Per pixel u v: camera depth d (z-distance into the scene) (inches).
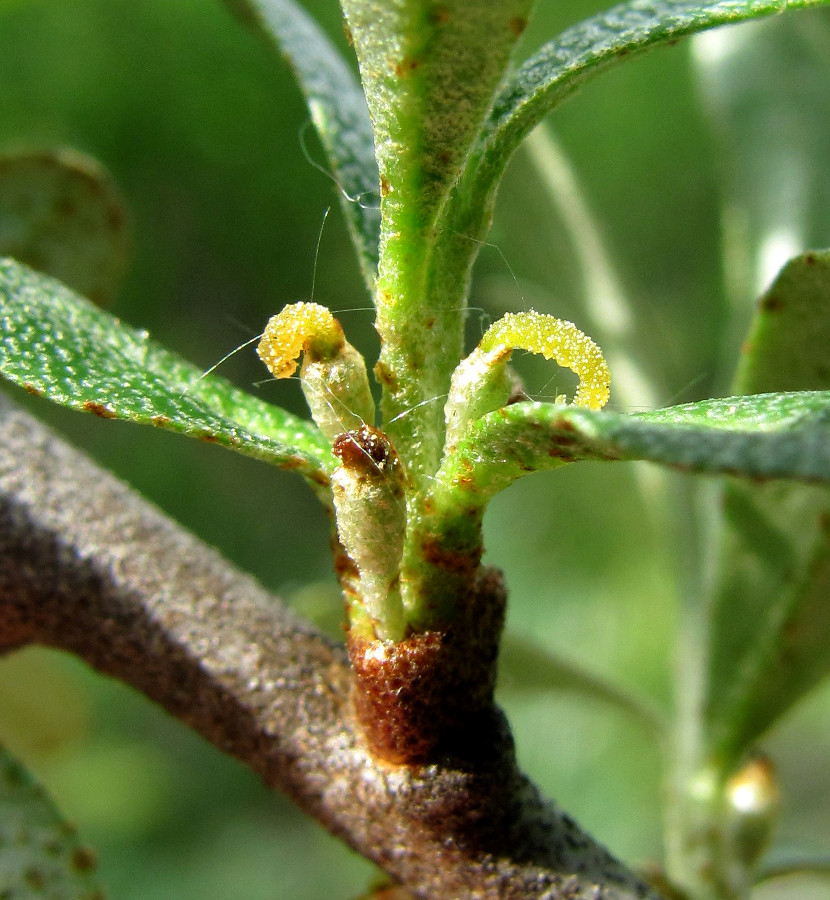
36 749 2.2
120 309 7.4
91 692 5.6
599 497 6.1
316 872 5.8
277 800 6.1
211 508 7.2
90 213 1.8
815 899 3.4
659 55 5.3
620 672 5.4
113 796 5.5
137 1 7.8
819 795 4.9
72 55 7.7
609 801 4.7
